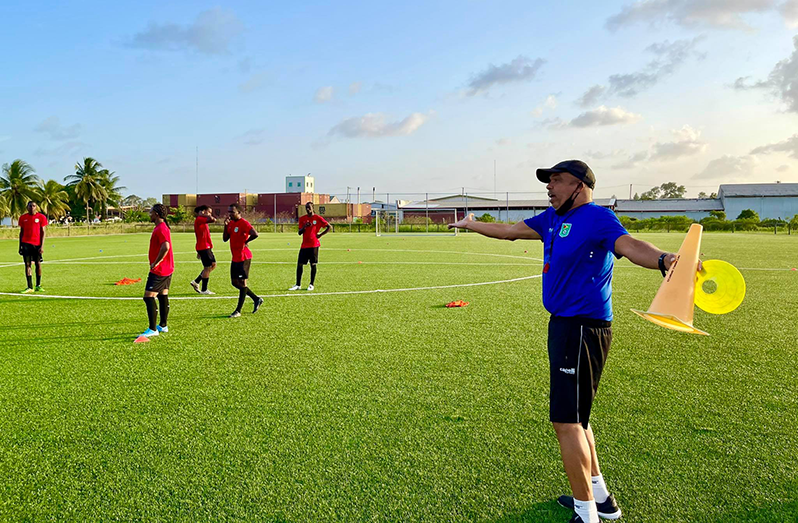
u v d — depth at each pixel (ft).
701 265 7.86
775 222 154.20
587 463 8.34
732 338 20.89
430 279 41.27
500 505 9.10
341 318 25.18
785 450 11.05
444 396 14.28
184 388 15.06
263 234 144.36
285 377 16.01
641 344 19.89
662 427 12.22
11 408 13.56
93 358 18.28
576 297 8.51
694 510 8.95
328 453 11.00
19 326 23.73
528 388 14.88
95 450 11.20
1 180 178.70
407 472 10.20
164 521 8.69
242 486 9.73
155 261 21.43
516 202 187.83
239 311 25.99
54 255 68.54
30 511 9.00
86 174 244.83
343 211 208.74
